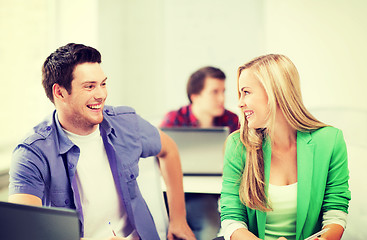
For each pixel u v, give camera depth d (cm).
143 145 173
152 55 516
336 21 405
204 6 496
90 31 391
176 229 188
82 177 157
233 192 156
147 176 200
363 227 169
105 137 162
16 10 340
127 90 524
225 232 151
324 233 139
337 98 408
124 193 161
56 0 377
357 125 389
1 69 329
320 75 414
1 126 326
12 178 144
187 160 238
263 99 146
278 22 424
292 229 150
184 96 514
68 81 145
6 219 87
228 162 158
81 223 153
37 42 355
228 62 496
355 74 403
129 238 155
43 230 86
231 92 495
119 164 161
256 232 154
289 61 148
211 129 236
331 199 148
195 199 223
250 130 153
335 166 148
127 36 516
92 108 149
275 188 149
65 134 155
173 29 508
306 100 418
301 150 148
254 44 486
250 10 484
